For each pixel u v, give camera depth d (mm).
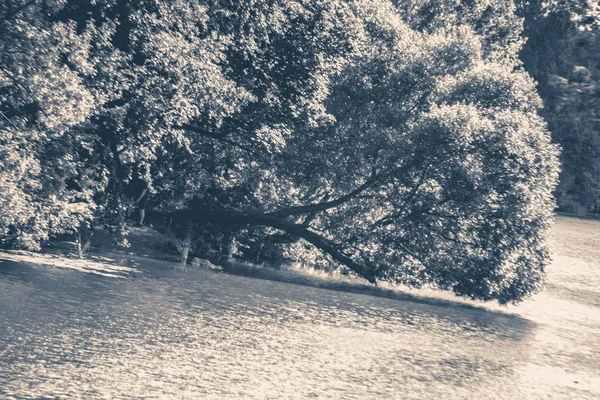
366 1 58531
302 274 55625
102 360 26469
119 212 45875
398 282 51156
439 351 36250
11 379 23469
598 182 137250
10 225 39938
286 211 51688
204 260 51031
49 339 27625
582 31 137125
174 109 43188
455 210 48750
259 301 41094
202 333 32156
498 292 50625
